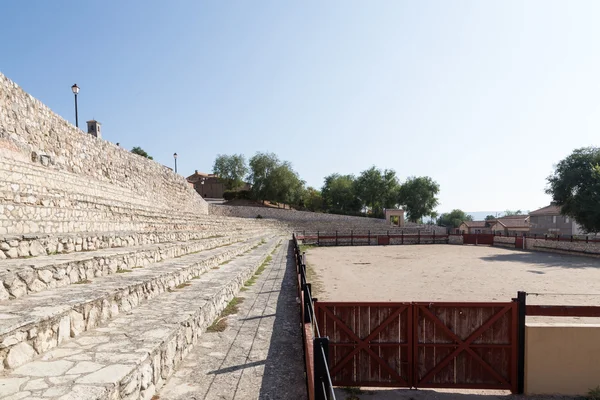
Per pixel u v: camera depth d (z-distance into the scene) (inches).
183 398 146.3
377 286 610.5
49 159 563.2
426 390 257.6
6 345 118.5
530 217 2805.1
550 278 698.2
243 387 158.4
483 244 1708.9
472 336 254.5
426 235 1830.7
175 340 176.6
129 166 908.0
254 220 1640.0
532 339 247.8
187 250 468.8
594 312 245.8
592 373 245.4
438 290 572.7
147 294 240.5
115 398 112.4
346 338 263.7
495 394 251.6
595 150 1483.8
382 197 3107.8
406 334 260.2
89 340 154.9
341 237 1700.3
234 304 322.0
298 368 180.5
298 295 355.3
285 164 2797.7
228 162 2819.9
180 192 1289.4
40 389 105.9
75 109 821.2
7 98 499.2
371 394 251.8
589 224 1411.2
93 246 310.0
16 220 256.1
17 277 173.0
